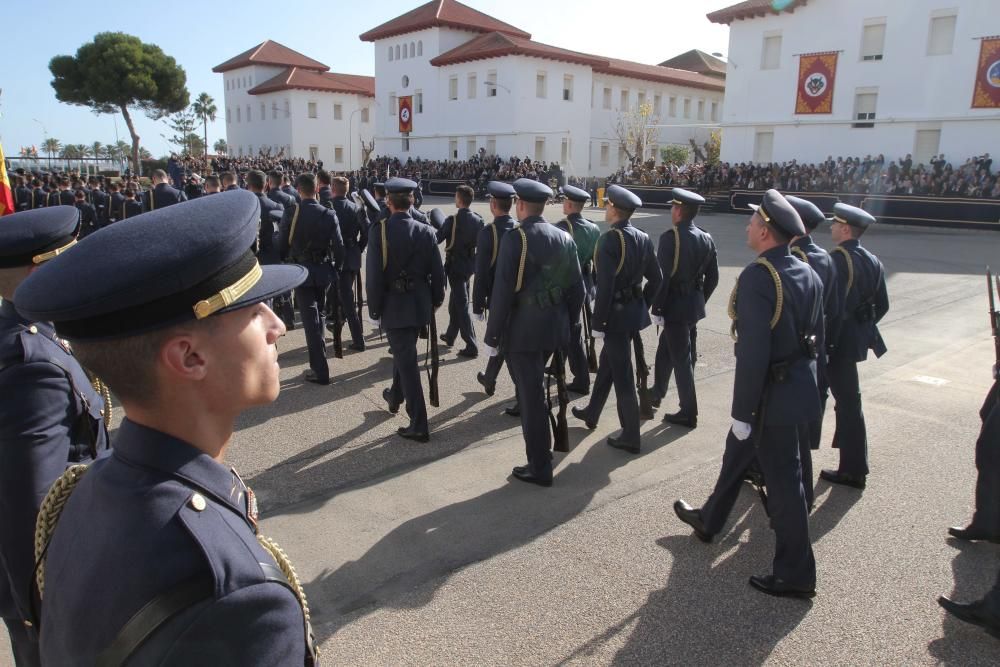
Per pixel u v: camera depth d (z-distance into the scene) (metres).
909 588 3.33
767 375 3.18
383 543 3.65
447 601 3.18
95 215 15.93
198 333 1.04
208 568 0.93
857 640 2.96
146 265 0.95
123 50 49.88
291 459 4.67
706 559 3.56
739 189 28.17
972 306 9.98
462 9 44.19
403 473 4.49
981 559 3.58
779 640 2.95
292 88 52.22
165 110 54.62
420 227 4.93
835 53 28.69
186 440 1.08
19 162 36.22
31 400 1.80
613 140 45.94
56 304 0.95
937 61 26.33
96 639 0.92
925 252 16.30
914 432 5.29
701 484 4.40
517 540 3.71
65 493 1.22
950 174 23.78
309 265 6.06
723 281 12.22
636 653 2.86
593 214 26.14
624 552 3.61
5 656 2.81
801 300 3.16
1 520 1.78
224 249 1.02
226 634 0.91
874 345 4.38
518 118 39.41
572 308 4.46
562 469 4.61
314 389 6.11
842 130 29.08
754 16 30.75
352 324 7.36
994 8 24.84
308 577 3.34
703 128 52.22
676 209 5.26
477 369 6.86
